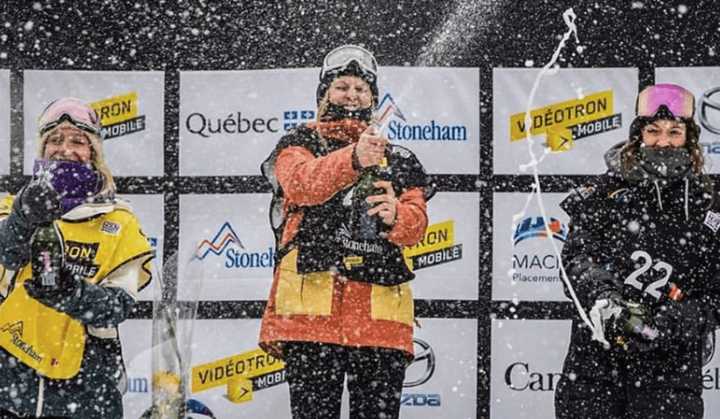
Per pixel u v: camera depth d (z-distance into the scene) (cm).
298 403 1134
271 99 1270
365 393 1140
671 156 1020
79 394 966
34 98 1272
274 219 1205
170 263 923
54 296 921
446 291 1262
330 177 1112
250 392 1266
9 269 946
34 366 954
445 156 1263
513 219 1262
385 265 1147
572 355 1027
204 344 1265
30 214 910
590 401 1009
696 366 1016
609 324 964
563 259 1034
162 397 892
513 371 1261
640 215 1028
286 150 1171
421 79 1262
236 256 1270
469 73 1262
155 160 1277
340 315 1136
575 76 1262
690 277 1026
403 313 1154
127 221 1014
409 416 1261
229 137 1273
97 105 1274
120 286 985
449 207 1265
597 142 1263
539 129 1262
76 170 959
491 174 1264
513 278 1263
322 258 1143
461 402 1261
